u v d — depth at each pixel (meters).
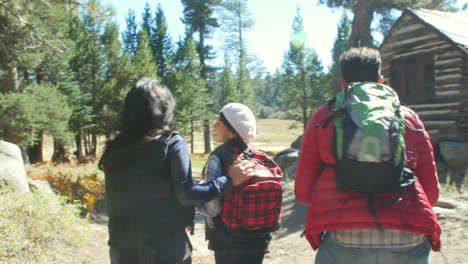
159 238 2.11
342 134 1.81
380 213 1.77
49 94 17.94
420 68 14.44
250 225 2.53
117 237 2.17
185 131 46.38
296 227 7.19
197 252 5.71
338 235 1.86
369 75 2.10
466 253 4.41
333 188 1.88
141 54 40.47
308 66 52.66
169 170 2.14
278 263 5.20
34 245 3.95
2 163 5.86
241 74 62.59
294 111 54.84
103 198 8.84
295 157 14.86
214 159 2.60
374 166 1.73
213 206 2.59
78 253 4.30
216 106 57.25
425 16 14.52
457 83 13.16
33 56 14.91
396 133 1.77
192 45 48.06
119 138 2.19
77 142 36.53
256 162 2.63
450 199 6.52
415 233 1.82
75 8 13.77
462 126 13.02
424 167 1.94
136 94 2.18
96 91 36.97
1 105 15.20
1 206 4.20
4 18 13.59
